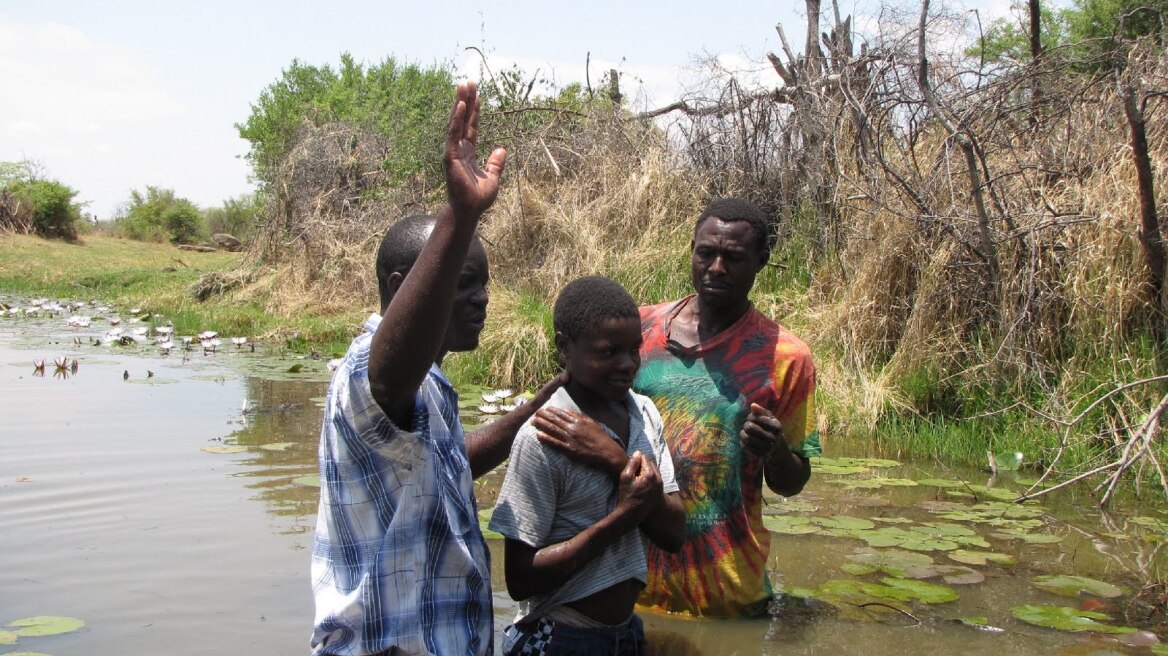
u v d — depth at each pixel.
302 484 5.37
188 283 19.28
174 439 6.50
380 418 2.21
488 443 3.04
